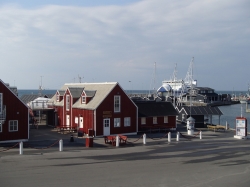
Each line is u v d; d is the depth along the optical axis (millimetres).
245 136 39875
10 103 36375
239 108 129875
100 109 41969
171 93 124375
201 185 19344
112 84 44062
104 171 22234
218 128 49281
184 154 28953
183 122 56812
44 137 40156
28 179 19953
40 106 55188
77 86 52281
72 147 32375
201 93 144000
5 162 24672
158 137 41125
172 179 20484
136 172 22078
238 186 19328
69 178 20312
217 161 26109
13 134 36500
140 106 48188
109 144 34594
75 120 46062
